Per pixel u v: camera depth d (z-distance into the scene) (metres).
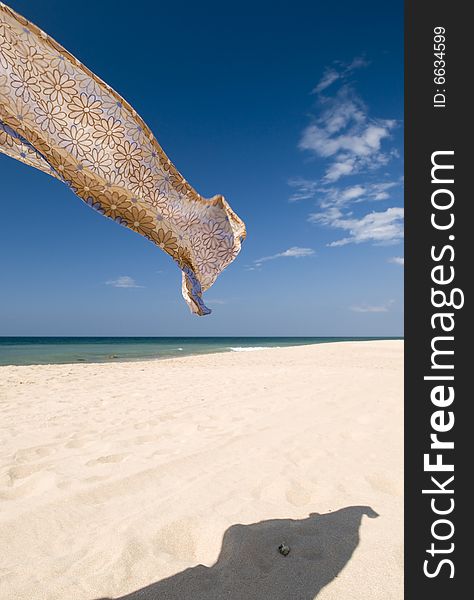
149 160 1.57
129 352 25.06
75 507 2.62
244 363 14.23
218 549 2.16
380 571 1.95
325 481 3.05
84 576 1.91
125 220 1.58
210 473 3.22
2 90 1.36
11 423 4.95
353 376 8.95
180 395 6.89
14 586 1.83
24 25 1.36
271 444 3.94
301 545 2.15
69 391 7.53
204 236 1.78
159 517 2.46
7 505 2.64
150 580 1.88
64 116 1.44
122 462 3.49
